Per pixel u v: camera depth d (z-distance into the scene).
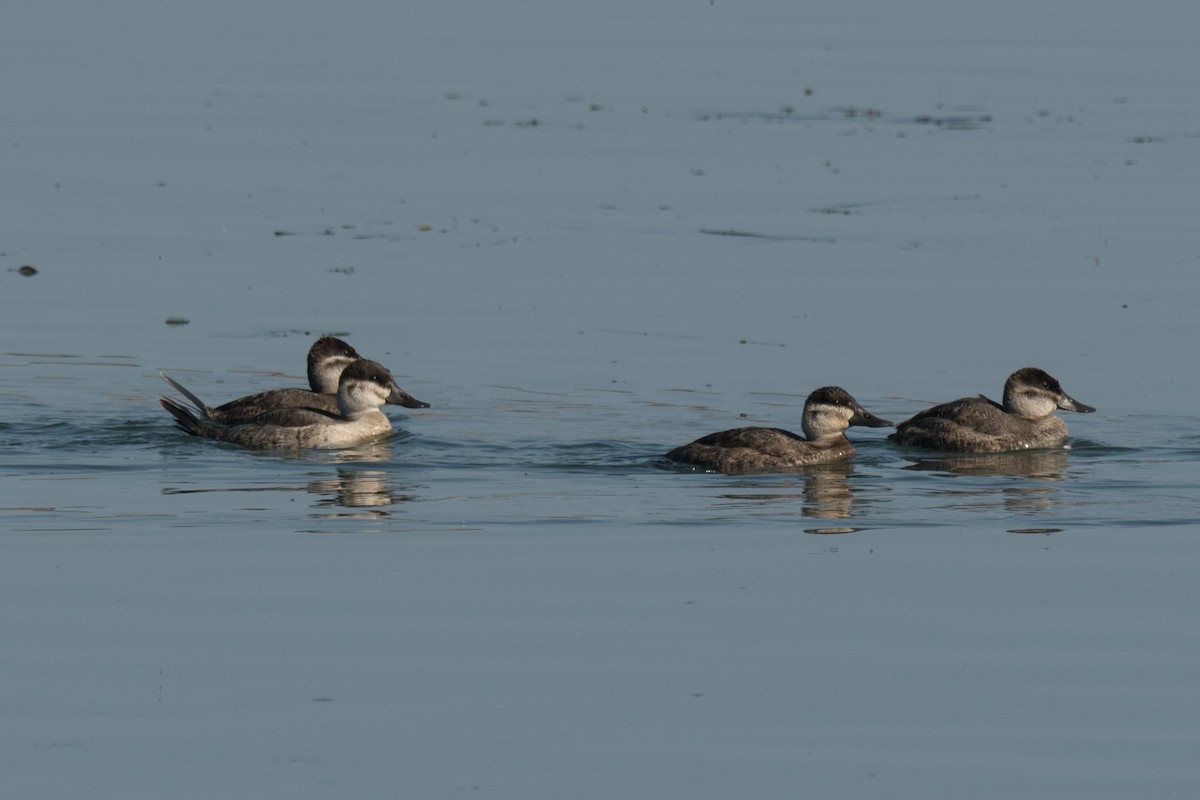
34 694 12.64
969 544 16.53
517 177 35.75
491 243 30.30
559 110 43.41
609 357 23.91
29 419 21.33
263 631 13.98
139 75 47.94
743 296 26.89
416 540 16.61
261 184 35.00
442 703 12.52
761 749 11.75
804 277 27.98
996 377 23.00
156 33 55.41
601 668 13.20
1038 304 26.25
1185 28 54.84
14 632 13.91
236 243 30.25
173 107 43.38
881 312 25.98
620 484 18.88
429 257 29.36
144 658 13.34
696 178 35.56
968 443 20.38
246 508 17.80
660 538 16.72
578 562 15.91
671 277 28.03
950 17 57.38
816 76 48.06
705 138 39.75
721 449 19.61
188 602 14.67
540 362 23.72
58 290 27.22
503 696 12.66
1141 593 14.98
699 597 14.90
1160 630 14.02
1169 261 28.61
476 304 26.52
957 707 12.46
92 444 20.47
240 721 12.18
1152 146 38.25
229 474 19.28
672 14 59.09
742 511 17.72
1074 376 23.00
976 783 11.24
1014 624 14.19
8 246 29.88
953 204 33.06
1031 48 51.91
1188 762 11.53
